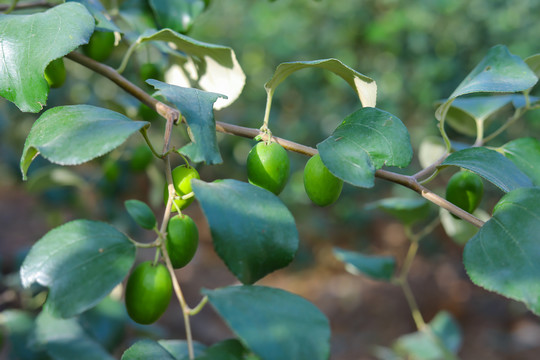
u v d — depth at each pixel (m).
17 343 0.69
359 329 2.06
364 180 0.37
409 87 2.36
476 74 0.45
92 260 0.36
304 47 2.61
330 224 2.65
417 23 2.37
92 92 1.22
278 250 0.35
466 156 0.41
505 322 1.99
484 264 0.36
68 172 0.94
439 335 0.93
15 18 0.40
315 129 2.52
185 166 0.39
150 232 2.05
